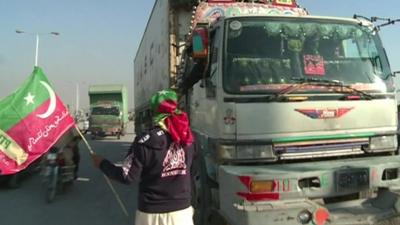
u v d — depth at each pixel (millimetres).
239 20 6031
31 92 4527
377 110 6059
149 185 4012
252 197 5160
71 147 10422
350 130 5910
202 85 6402
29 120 4480
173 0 9172
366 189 5492
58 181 10062
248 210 5082
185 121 4105
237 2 8516
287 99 5703
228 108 5652
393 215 5402
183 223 4051
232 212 5320
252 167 5512
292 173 5215
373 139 6031
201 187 6387
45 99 4570
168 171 4004
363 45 6375
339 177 5367
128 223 7730
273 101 5680
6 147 4418
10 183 10875
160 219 3994
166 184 4000
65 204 9250
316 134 5762
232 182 5305
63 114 4660
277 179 5184
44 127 4531
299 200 5246
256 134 5613
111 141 27969
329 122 5809
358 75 6113
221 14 8273
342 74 6062
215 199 6098
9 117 4445
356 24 6449
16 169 4434
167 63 9328
